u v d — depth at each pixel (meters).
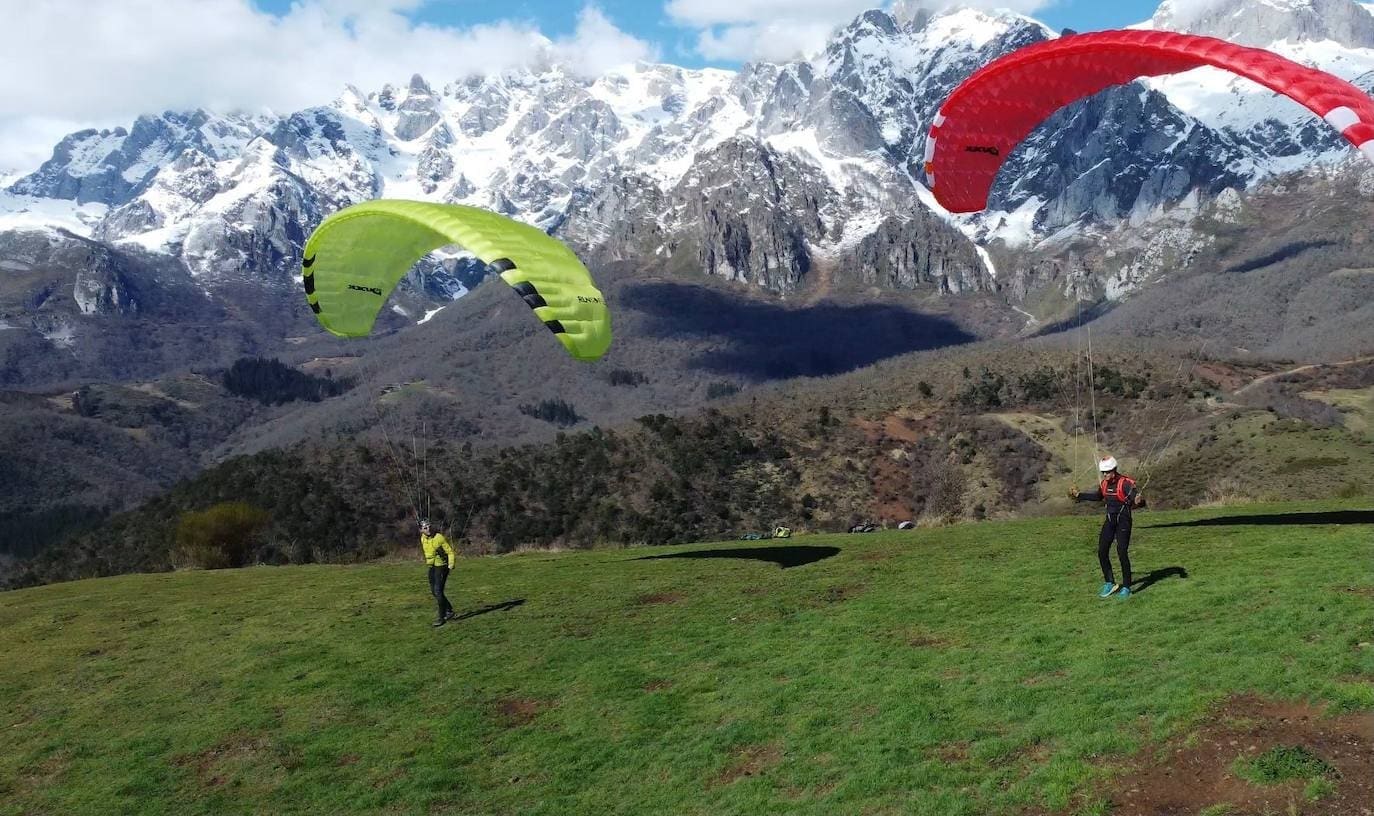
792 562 22.56
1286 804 9.33
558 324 19.42
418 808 13.27
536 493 80.25
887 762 11.77
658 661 16.66
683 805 12.12
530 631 19.09
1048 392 99.50
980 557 20.44
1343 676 11.14
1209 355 126.56
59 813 14.61
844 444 91.62
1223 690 11.37
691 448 87.44
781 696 14.29
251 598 24.98
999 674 13.38
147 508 86.00
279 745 15.59
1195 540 18.83
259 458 87.06
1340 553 15.91
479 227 20.44
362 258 23.73
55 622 24.69
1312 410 83.94
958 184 20.34
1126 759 10.62
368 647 19.38
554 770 13.60
